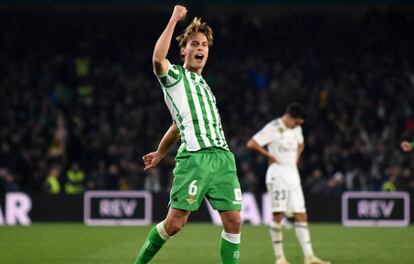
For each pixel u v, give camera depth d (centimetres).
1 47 6475
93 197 4372
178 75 1631
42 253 2730
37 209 4362
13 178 4834
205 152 1623
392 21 6862
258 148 2544
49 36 6731
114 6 7000
